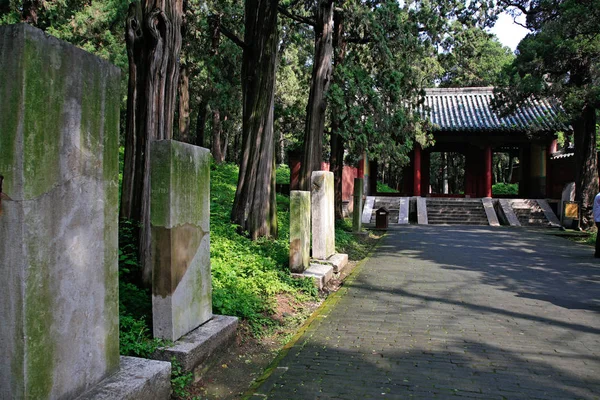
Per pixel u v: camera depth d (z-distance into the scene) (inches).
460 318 233.1
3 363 97.2
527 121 967.6
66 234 108.2
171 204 159.3
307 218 319.6
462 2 589.3
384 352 184.7
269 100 407.2
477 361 175.0
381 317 234.7
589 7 577.6
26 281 96.1
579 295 284.0
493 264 400.5
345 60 578.6
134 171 239.5
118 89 127.5
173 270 160.6
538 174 1019.9
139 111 241.9
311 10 575.2
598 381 157.3
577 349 188.5
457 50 619.5
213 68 685.3
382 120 536.4
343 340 199.0
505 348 189.2
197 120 1125.1
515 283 319.6
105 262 123.3
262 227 401.1
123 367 131.9
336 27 608.4
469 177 1114.7
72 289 110.3
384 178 1813.5
